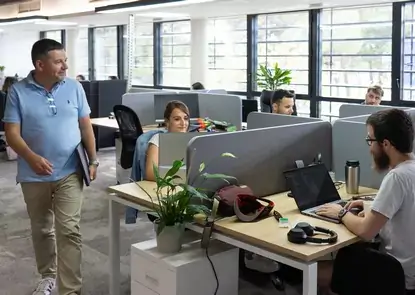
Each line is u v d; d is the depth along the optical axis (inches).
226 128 207.9
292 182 104.3
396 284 81.0
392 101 255.9
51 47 109.0
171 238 98.0
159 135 116.6
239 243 90.5
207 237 95.0
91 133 119.1
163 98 235.5
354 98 275.1
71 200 113.3
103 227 179.3
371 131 89.5
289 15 301.6
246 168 111.0
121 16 348.2
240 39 331.6
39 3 410.6
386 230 87.7
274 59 313.7
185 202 97.0
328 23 283.3
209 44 347.9
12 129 108.7
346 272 85.7
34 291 125.9
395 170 85.9
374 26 262.5
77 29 470.3
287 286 131.4
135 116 200.8
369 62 266.8
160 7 281.1
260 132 113.2
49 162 110.5
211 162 104.7
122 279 135.0
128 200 111.8
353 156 126.2
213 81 350.9
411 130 87.4
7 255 152.4
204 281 96.9
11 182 247.4
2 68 499.8
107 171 269.0
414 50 247.8
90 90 303.1
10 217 191.3
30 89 110.1
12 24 433.4
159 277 96.6
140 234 171.2
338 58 281.4
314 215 98.8
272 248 84.7
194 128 200.5
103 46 451.2
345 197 113.1
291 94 190.2
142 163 128.9
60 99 112.3
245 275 136.5
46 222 119.6
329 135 129.4
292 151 120.5
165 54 393.4
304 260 80.9
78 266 113.3
